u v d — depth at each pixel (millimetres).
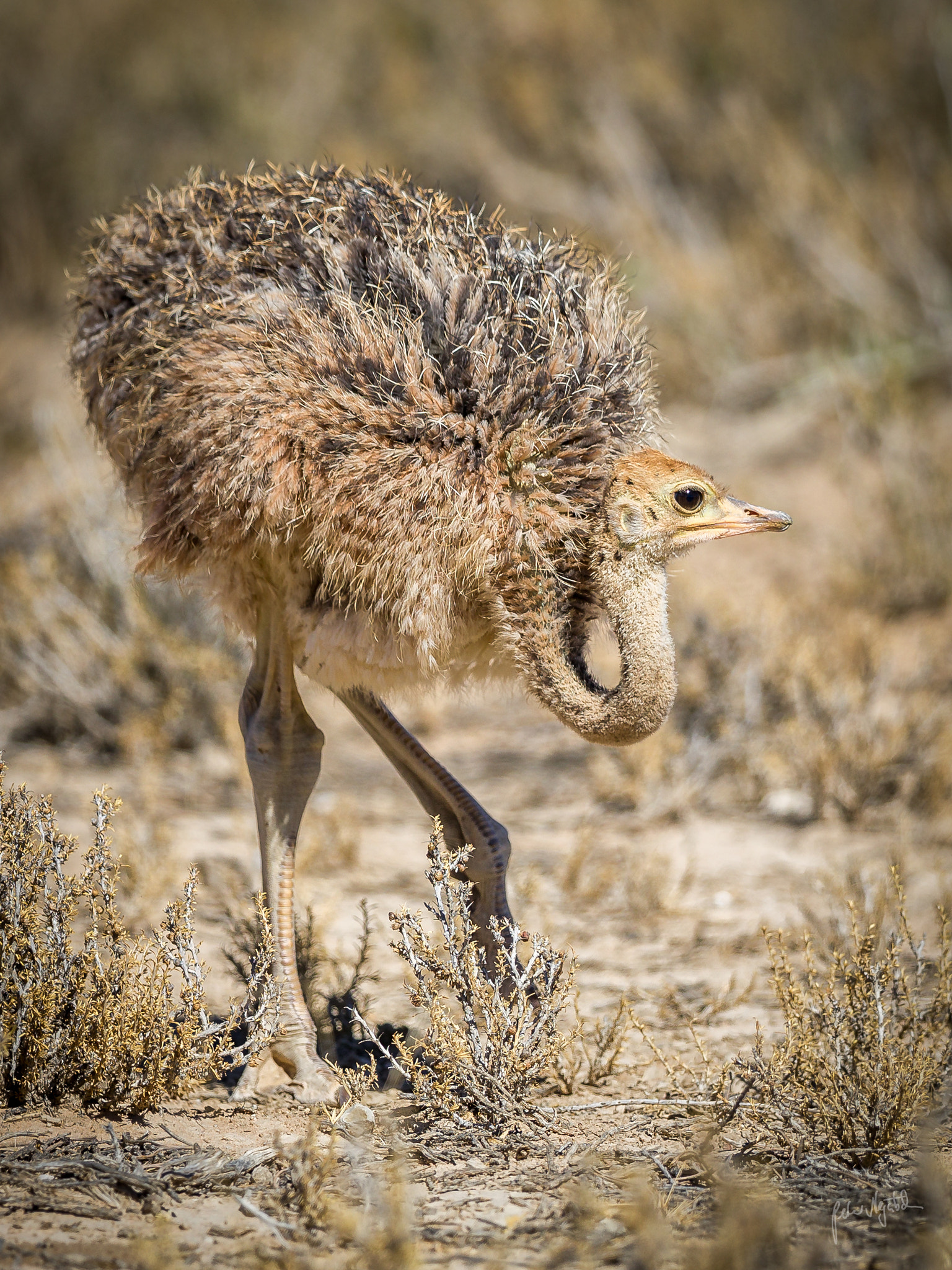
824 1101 13344
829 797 24125
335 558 13914
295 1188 11867
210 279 14695
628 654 14031
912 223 44125
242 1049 14672
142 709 28078
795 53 49562
